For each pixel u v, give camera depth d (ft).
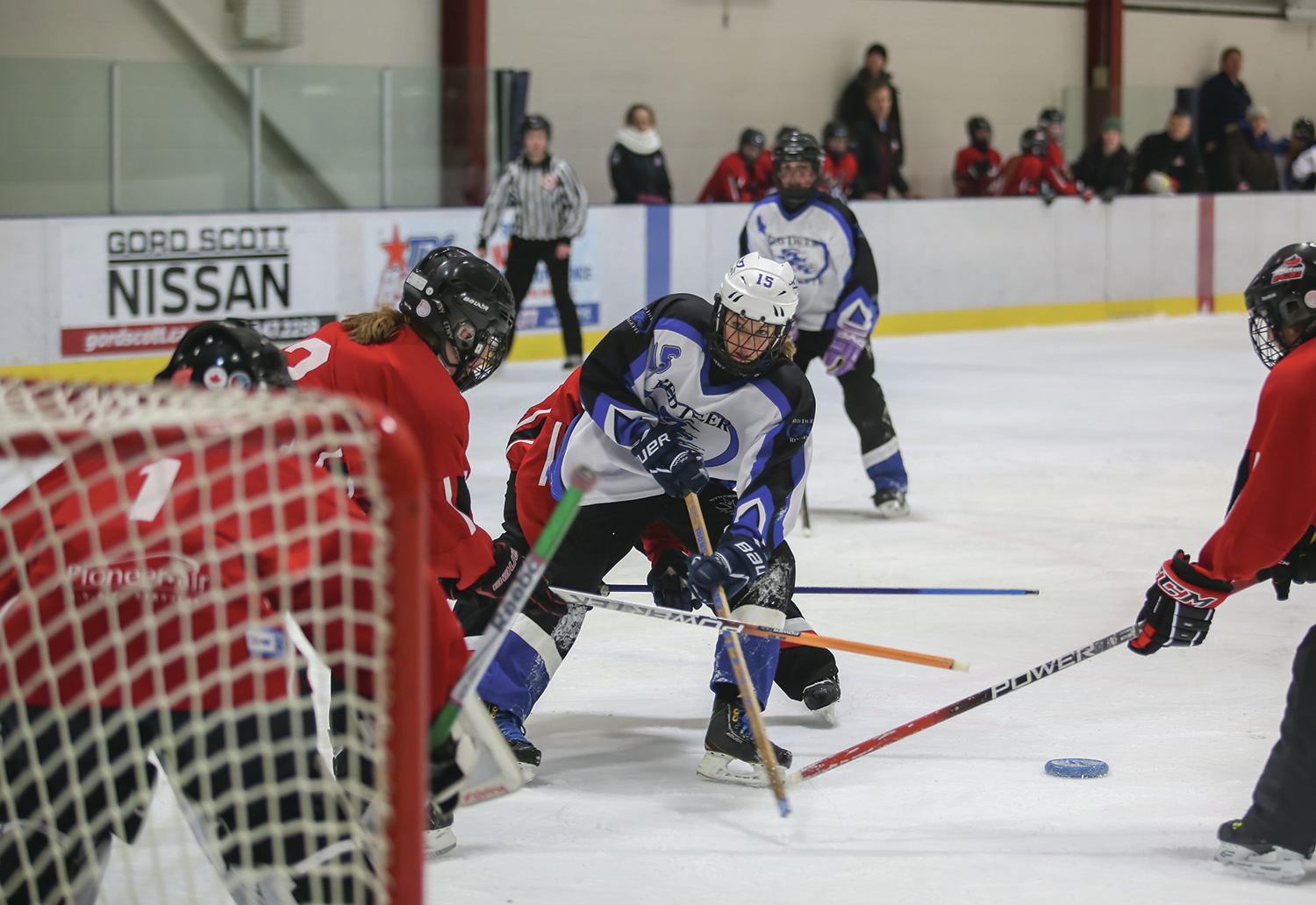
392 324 19.45
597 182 82.23
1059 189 82.69
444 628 14.73
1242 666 26.61
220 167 60.39
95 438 12.57
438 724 14.64
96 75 57.26
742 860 18.01
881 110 80.53
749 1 85.25
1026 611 30.40
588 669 26.50
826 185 42.78
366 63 73.51
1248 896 16.92
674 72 83.46
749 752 20.68
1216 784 20.74
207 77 59.57
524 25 78.59
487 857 18.11
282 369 14.66
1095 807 19.88
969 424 53.78
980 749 22.25
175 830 18.38
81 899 14.35
